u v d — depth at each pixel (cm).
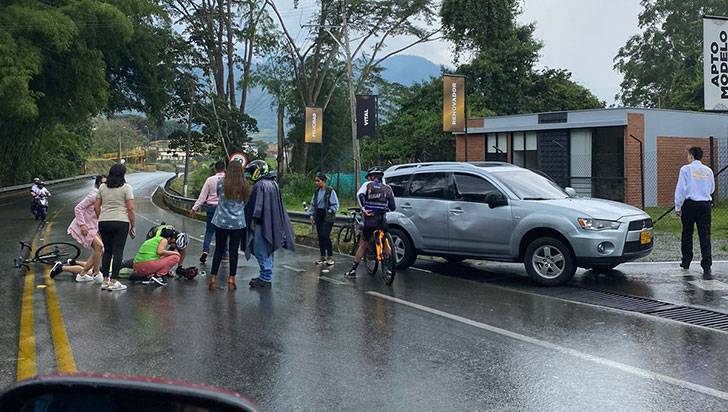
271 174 1030
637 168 2466
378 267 1210
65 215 2780
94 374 192
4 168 4950
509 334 722
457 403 512
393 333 727
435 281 1080
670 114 2542
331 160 5350
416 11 4612
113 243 985
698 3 5194
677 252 1320
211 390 189
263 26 5131
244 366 605
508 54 4212
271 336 713
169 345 675
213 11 5225
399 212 1206
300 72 5238
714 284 1002
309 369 597
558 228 1013
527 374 582
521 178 1136
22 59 2991
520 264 1273
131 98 4650
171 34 4775
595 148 2577
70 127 7238
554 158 2703
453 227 1132
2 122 4159
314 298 928
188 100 5038
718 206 2284
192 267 1097
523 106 4191
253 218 1007
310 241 1644
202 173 5234
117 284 981
